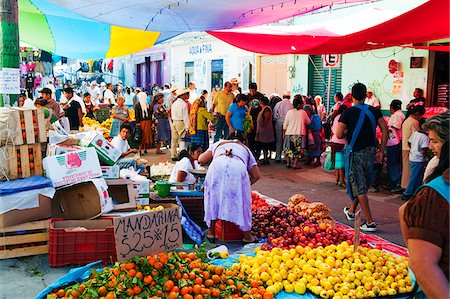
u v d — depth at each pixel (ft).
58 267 19.26
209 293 14.19
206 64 82.64
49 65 81.00
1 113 20.48
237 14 29.25
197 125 45.34
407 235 7.92
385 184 37.17
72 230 19.36
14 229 19.93
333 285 16.14
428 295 7.49
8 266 19.33
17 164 20.66
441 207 7.61
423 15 24.44
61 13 30.81
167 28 32.73
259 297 15.14
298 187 36.40
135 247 13.94
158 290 13.67
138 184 23.62
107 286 13.88
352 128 24.63
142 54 110.52
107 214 21.15
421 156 30.55
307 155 44.88
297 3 27.53
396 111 34.88
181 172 26.02
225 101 49.57
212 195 21.90
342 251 17.69
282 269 16.62
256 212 23.86
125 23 31.17
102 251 19.58
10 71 23.91
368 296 15.79
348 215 27.02
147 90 110.42
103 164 23.12
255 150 46.96
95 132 23.61
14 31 23.91
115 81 130.52
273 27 35.09
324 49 33.50
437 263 7.54
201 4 26.12
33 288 17.33
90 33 39.60
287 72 62.44
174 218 14.69
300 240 19.97
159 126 54.13
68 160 20.59
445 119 8.31
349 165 24.97
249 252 20.81
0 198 19.42
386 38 29.27
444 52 43.32
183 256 15.85
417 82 45.01
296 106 43.57
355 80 52.03
